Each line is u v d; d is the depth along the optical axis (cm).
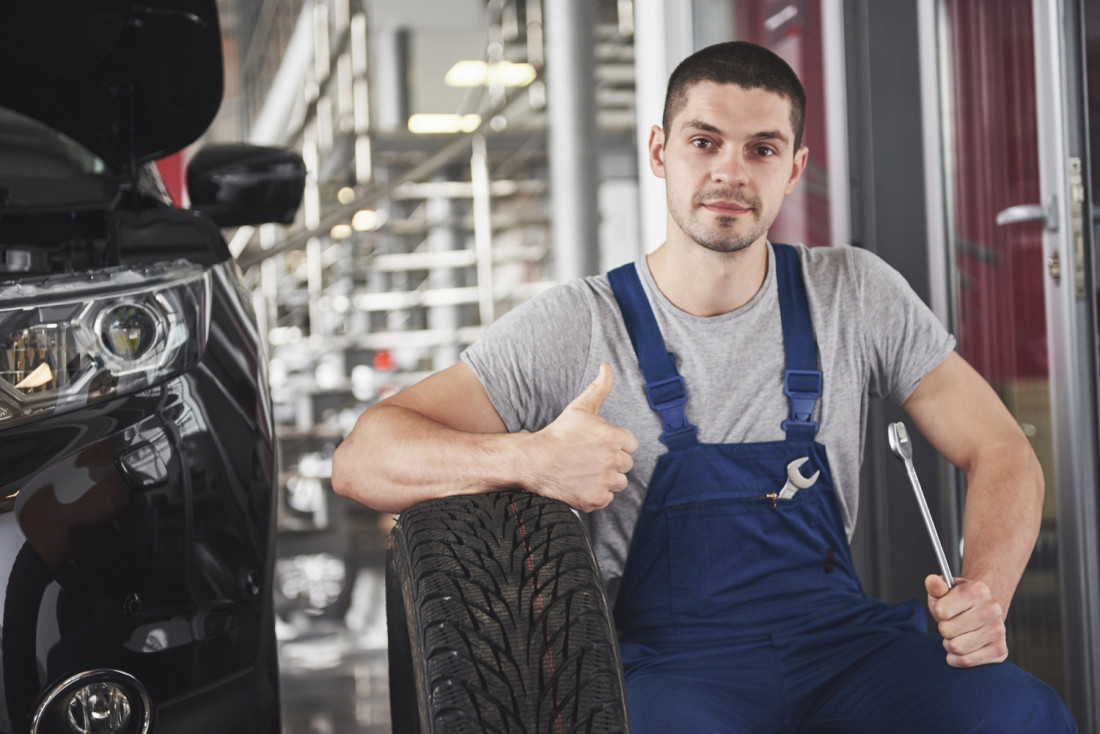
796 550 134
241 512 136
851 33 241
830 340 141
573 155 534
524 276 814
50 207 165
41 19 162
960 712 117
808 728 128
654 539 133
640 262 144
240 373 143
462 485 125
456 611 104
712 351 138
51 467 122
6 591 117
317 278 750
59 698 119
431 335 741
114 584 123
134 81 176
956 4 233
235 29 1059
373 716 294
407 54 988
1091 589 195
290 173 200
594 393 124
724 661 128
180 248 153
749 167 133
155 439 129
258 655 135
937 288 241
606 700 98
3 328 124
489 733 96
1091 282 197
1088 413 197
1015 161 217
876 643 130
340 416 694
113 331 130
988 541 131
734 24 291
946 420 144
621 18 777
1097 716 194
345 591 457
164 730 125
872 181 240
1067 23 194
